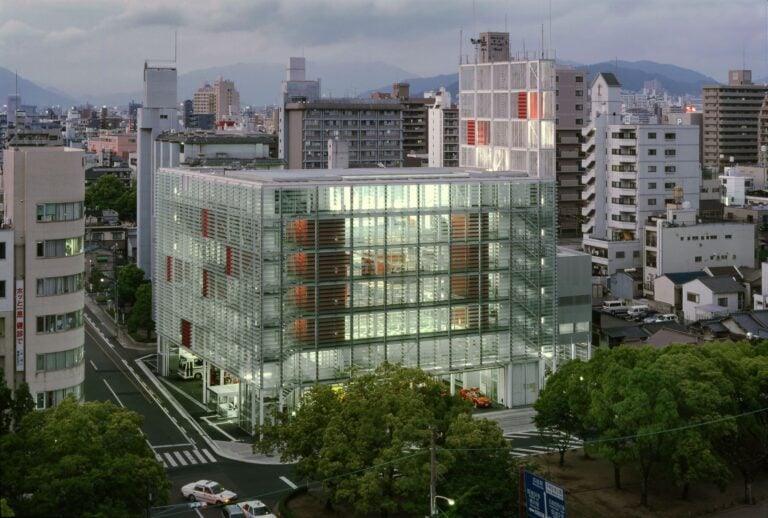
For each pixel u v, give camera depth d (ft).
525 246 435.12
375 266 407.03
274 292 390.21
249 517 304.09
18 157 331.98
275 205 387.75
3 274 329.31
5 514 202.08
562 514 252.83
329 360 401.29
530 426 410.52
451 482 276.82
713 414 309.42
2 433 257.14
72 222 342.23
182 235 466.70
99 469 240.53
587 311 468.34
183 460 370.73
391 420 287.69
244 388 409.28
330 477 285.23
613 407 310.04
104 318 643.86
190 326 462.60
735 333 499.51
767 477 347.97
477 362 428.97
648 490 333.01
